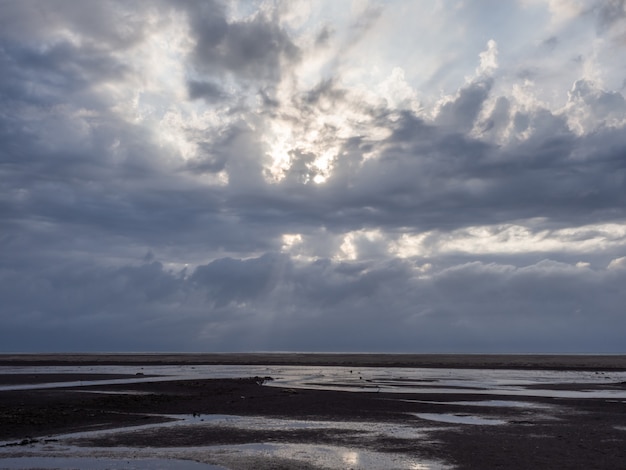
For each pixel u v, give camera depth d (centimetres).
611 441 2169
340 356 16550
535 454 1922
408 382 5538
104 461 1809
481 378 6253
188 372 7450
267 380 5812
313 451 1973
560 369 8700
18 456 1883
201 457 1870
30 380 5506
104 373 6969
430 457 1873
